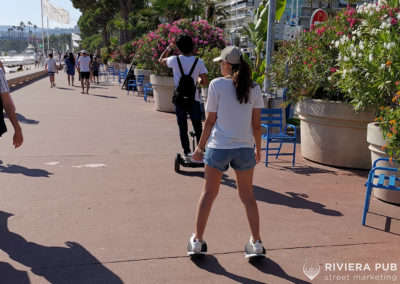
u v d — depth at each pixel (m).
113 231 4.14
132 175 6.06
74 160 6.83
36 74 28.67
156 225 4.30
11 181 5.69
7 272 3.34
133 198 5.10
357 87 5.83
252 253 3.51
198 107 6.24
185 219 4.46
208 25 13.37
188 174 6.17
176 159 6.15
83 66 17.98
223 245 3.87
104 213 4.61
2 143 7.97
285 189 5.59
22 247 3.78
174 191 5.38
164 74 12.64
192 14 25.06
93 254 3.66
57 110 12.67
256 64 12.78
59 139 8.45
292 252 3.76
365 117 6.29
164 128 9.92
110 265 3.47
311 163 7.04
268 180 5.99
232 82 3.40
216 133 3.42
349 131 6.55
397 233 4.23
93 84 24.27
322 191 5.54
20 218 4.44
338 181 6.02
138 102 15.38
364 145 6.55
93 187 5.49
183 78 6.07
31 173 6.07
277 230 4.23
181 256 3.65
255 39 13.32
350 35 6.84
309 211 4.78
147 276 3.31
